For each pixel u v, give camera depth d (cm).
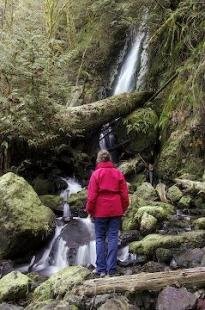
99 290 475
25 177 876
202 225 649
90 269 604
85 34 1362
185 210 721
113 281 479
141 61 1128
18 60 802
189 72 867
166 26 984
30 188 698
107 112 944
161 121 898
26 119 793
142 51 1137
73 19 1349
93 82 1269
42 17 1140
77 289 484
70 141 925
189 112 842
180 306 442
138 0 1054
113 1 1138
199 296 457
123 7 1077
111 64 1292
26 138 824
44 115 838
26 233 637
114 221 559
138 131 930
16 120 799
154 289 469
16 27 905
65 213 769
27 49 812
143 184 800
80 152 945
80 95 1182
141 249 596
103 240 562
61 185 872
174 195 758
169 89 963
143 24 1113
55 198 802
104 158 564
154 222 661
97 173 558
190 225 665
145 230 653
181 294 452
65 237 675
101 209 552
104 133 998
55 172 911
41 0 1191
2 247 640
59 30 1345
